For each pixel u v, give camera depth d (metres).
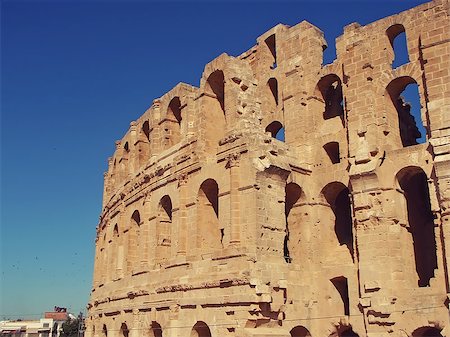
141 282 54.66
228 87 49.31
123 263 63.00
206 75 52.88
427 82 42.84
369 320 42.28
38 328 173.62
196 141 51.72
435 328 40.09
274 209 44.22
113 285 63.00
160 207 55.84
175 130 60.31
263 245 42.56
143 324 52.06
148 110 65.06
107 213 75.12
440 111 41.62
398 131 47.62
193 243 48.62
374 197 44.38
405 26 46.72
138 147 67.31
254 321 40.41
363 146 45.91
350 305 44.66
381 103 46.72
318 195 49.56
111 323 60.75
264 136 46.50
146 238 56.69
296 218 49.56
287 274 44.16
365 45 48.12
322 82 52.66
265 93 57.81
